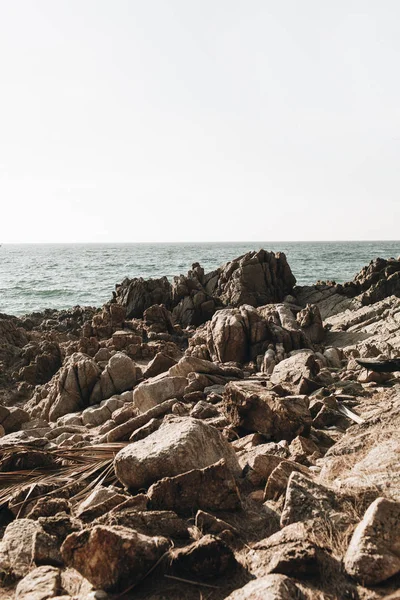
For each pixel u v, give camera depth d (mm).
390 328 17625
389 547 3146
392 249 169000
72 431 8906
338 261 92062
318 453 5543
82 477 5559
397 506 3375
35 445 7230
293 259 99625
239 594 2945
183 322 25172
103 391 11695
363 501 3791
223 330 14141
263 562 3365
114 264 93625
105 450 6527
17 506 5027
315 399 7496
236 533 3867
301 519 3764
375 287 25422
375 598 2893
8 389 14953
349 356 13742
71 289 49531
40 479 5758
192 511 4223
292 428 6199
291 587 2932
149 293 26750
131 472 4707
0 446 6820
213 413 7695
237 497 4254
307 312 18625
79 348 16078
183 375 10359
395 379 9062
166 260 106062
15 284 55688
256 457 4934
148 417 7711
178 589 3242
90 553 3254
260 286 27531
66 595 3232
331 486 4230
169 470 4629
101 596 3166
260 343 14172
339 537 3488
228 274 28578
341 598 2965
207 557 3293
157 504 4234
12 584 3492
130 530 3430
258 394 6652
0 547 3881
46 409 12055
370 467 4383
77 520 4113
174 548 3590
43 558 3621
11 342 19469
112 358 11961
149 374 11969
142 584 3311
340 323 20859
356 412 7141
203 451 4844
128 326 21219
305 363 9695
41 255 166625
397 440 4828
